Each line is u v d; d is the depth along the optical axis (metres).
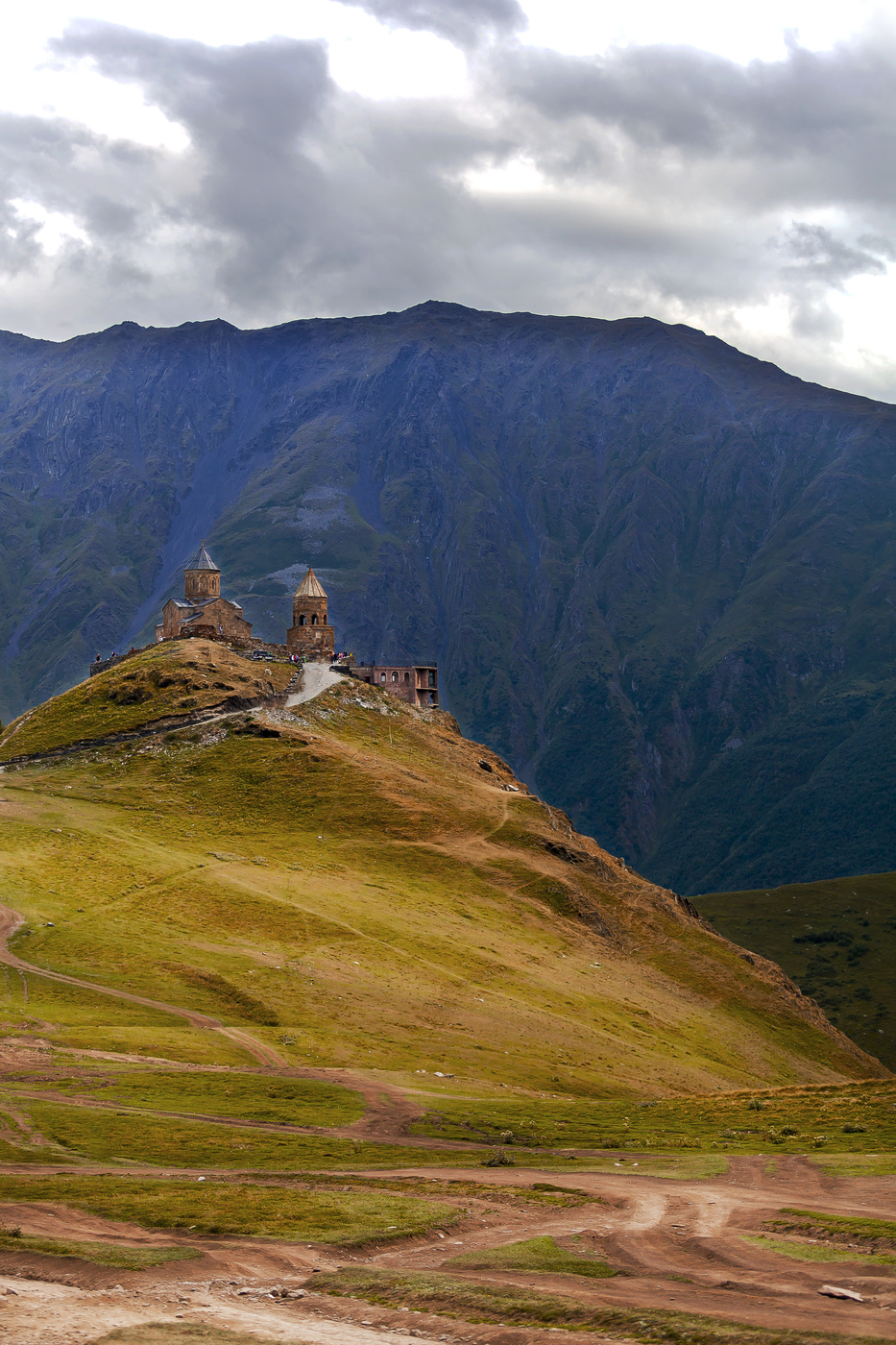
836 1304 44.22
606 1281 48.25
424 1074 110.62
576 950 184.88
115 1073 96.19
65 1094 88.25
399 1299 46.22
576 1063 129.12
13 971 126.19
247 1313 44.66
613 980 178.12
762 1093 100.12
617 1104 99.44
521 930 183.50
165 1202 60.22
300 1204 60.25
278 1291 47.44
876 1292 45.62
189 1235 55.22
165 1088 92.44
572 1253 51.88
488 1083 111.44
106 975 128.50
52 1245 52.22
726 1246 52.47
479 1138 82.38
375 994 135.12
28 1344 40.34
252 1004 125.69
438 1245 54.22
